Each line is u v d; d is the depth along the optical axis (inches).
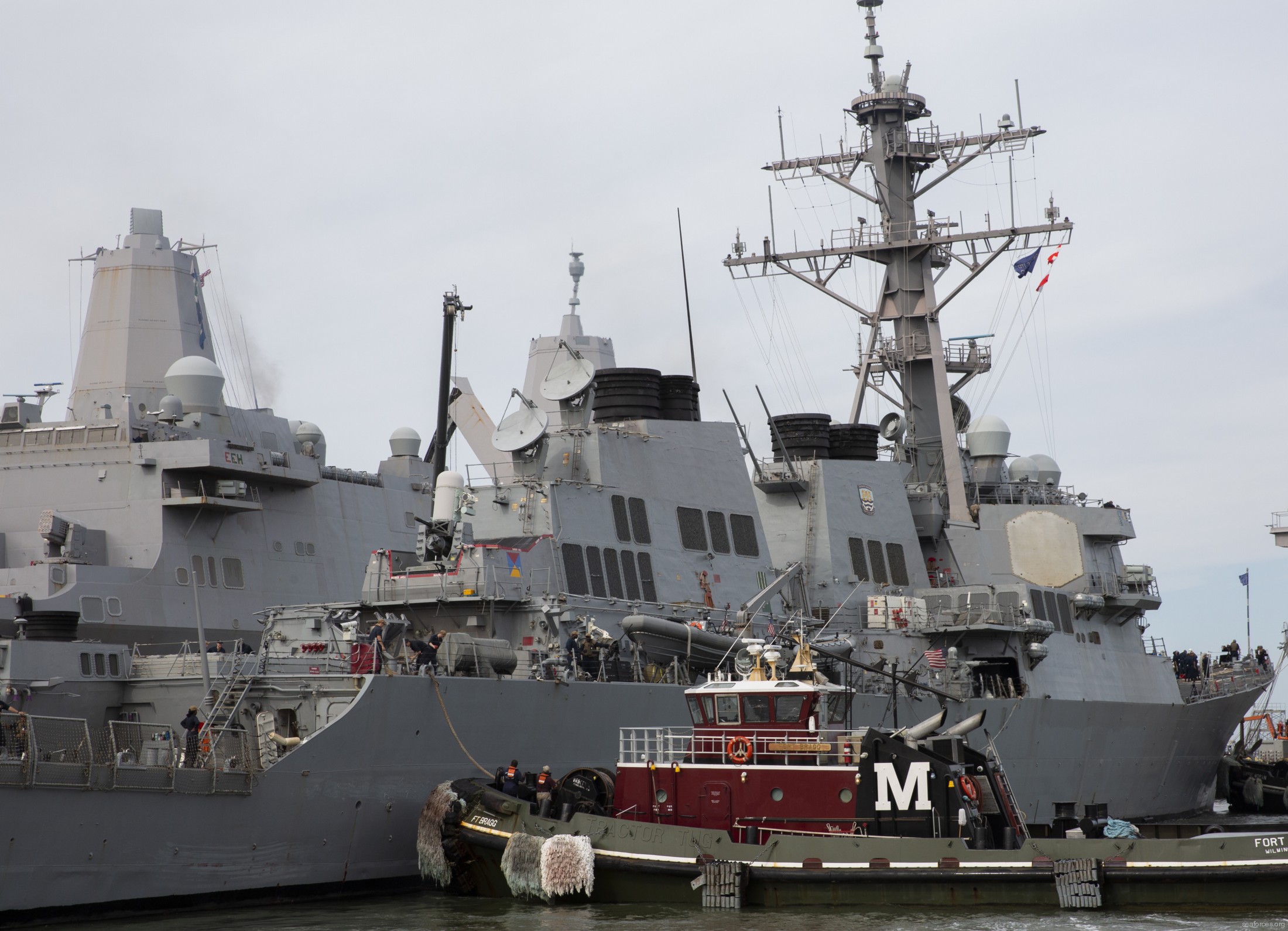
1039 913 1096.2
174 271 2098.9
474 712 1320.1
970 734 1777.8
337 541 1994.3
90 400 2031.3
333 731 1219.9
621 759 1295.5
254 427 2092.8
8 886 1036.5
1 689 1269.7
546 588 1512.1
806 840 1152.2
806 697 1242.0
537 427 1611.7
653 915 1128.8
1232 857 1079.6
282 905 1202.0
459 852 1238.9
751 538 1830.7
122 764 1110.4
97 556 1705.2
